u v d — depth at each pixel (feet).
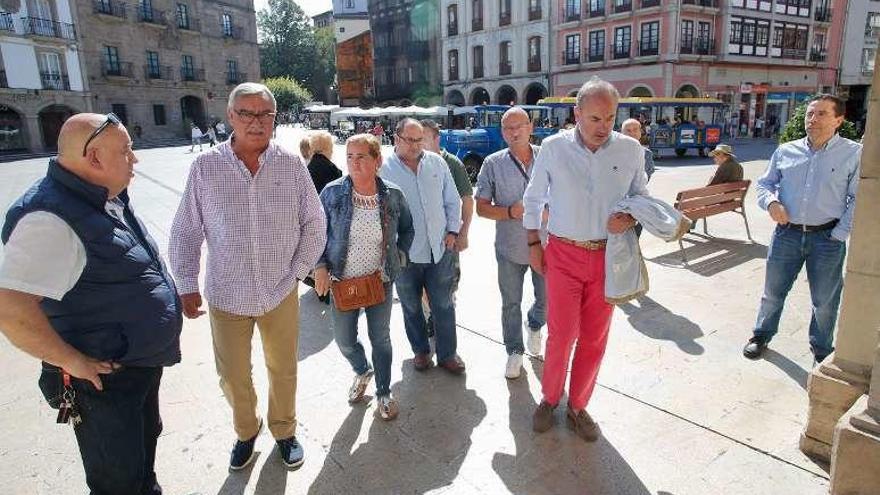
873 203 7.49
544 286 11.66
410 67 152.35
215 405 10.42
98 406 5.93
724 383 10.72
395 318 14.83
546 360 9.23
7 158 86.99
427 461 8.64
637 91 98.43
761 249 20.93
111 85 115.85
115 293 5.82
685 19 91.50
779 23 102.94
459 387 10.96
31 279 5.13
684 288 16.47
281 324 8.25
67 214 5.37
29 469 8.52
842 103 10.36
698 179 44.29
